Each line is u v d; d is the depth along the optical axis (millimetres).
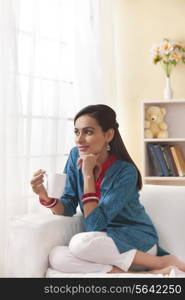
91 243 1908
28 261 1975
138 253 2006
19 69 2547
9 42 2367
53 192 2057
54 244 2037
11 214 2395
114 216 2094
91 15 3189
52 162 2732
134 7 3623
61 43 2840
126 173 2160
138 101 3611
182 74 3465
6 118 2340
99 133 2182
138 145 3604
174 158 3297
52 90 2768
